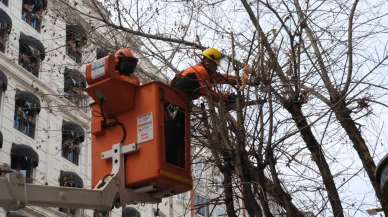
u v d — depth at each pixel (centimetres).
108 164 970
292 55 1125
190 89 1052
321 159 1096
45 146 3212
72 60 2908
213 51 1120
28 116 3130
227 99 1118
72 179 3228
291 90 1134
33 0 3297
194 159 1226
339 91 1125
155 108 948
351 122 1140
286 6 1157
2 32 3097
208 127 1101
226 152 1107
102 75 957
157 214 973
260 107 1070
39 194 824
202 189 1273
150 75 1372
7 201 788
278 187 1048
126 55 1006
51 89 3188
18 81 3131
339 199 1085
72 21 1570
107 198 898
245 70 1017
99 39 1445
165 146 972
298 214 1073
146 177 923
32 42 3100
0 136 2870
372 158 1116
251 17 1218
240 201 1223
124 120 973
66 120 3384
